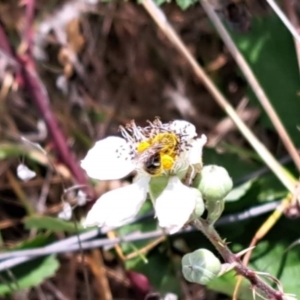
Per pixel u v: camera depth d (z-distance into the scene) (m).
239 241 0.21
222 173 0.14
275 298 0.15
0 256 0.21
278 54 0.23
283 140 0.21
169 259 0.22
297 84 0.23
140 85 0.28
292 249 0.21
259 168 0.22
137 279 0.23
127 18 0.28
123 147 0.15
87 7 0.27
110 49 0.29
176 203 0.14
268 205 0.21
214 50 0.27
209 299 0.24
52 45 0.27
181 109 0.28
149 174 0.14
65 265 0.25
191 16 0.27
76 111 0.27
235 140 0.26
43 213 0.26
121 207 0.14
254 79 0.22
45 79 0.27
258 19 0.23
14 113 0.27
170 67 0.28
